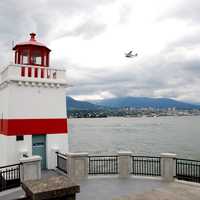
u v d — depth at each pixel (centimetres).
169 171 1395
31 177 1342
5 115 1686
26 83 1678
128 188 1267
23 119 1675
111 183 1370
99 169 2200
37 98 1739
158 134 10019
